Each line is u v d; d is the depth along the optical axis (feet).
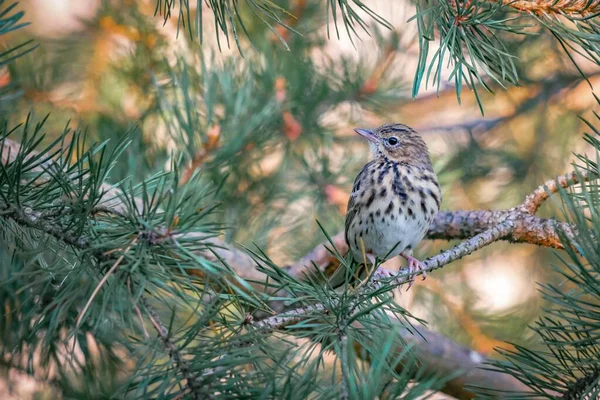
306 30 43.42
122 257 18.17
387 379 18.88
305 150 43.80
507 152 48.06
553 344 19.51
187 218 18.58
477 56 22.80
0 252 28.73
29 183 20.83
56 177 20.17
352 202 38.17
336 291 22.30
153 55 42.65
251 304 20.27
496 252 47.37
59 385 32.76
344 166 43.88
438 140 50.60
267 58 41.29
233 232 40.32
